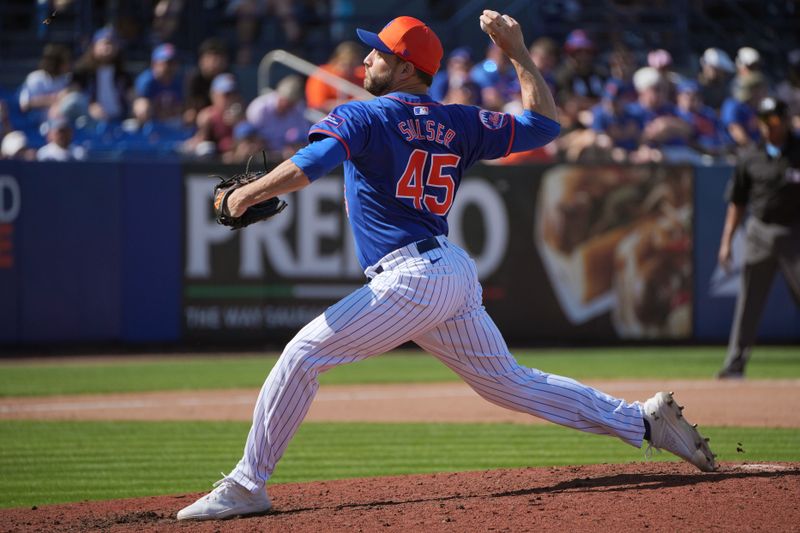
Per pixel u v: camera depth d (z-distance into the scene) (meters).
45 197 41.12
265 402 14.78
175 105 49.22
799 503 14.28
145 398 31.33
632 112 49.34
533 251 44.91
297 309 43.72
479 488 16.45
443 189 15.05
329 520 14.23
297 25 57.62
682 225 45.91
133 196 42.16
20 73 54.44
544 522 13.59
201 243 42.88
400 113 14.75
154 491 19.05
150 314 42.50
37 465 21.61
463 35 58.88
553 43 54.06
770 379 34.38
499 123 15.45
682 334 46.03
